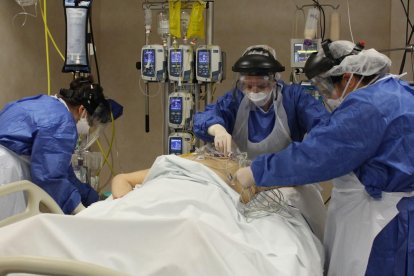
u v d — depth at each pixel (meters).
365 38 3.61
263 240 1.48
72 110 2.23
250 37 3.76
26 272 0.87
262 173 1.61
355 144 1.46
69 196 2.02
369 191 1.56
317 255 1.60
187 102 2.82
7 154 2.04
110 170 3.85
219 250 1.24
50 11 3.54
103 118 2.34
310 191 2.09
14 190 1.57
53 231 1.24
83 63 2.65
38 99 2.14
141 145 4.03
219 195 1.62
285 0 3.68
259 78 1.97
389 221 1.52
